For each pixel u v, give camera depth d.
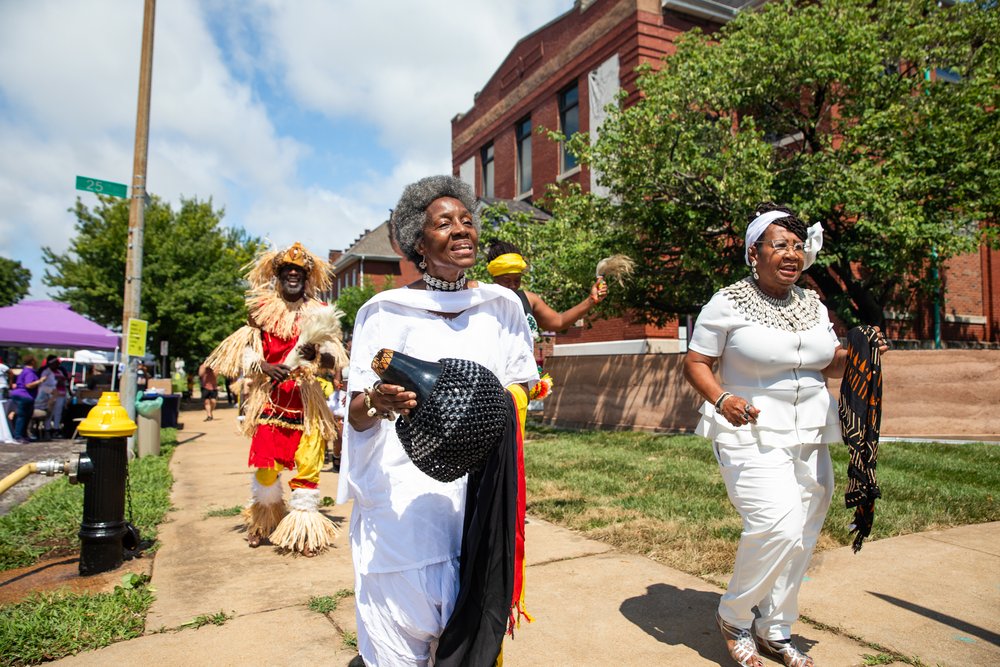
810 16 9.88
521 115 22.09
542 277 10.25
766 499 2.60
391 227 2.22
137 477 7.33
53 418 14.14
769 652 2.87
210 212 26.67
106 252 24.53
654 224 9.91
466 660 1.80
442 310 2.04
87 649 3.04
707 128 9.84
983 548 4.30
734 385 2.79
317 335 4.63
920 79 10.15
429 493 1.93
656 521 4.93
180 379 34.28
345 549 4.71
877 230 8.82
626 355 10.89
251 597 3.70
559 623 3.26
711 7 16.84
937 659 2.83
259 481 4.71
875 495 2.62
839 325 12.61
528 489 6.23
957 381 8.84
